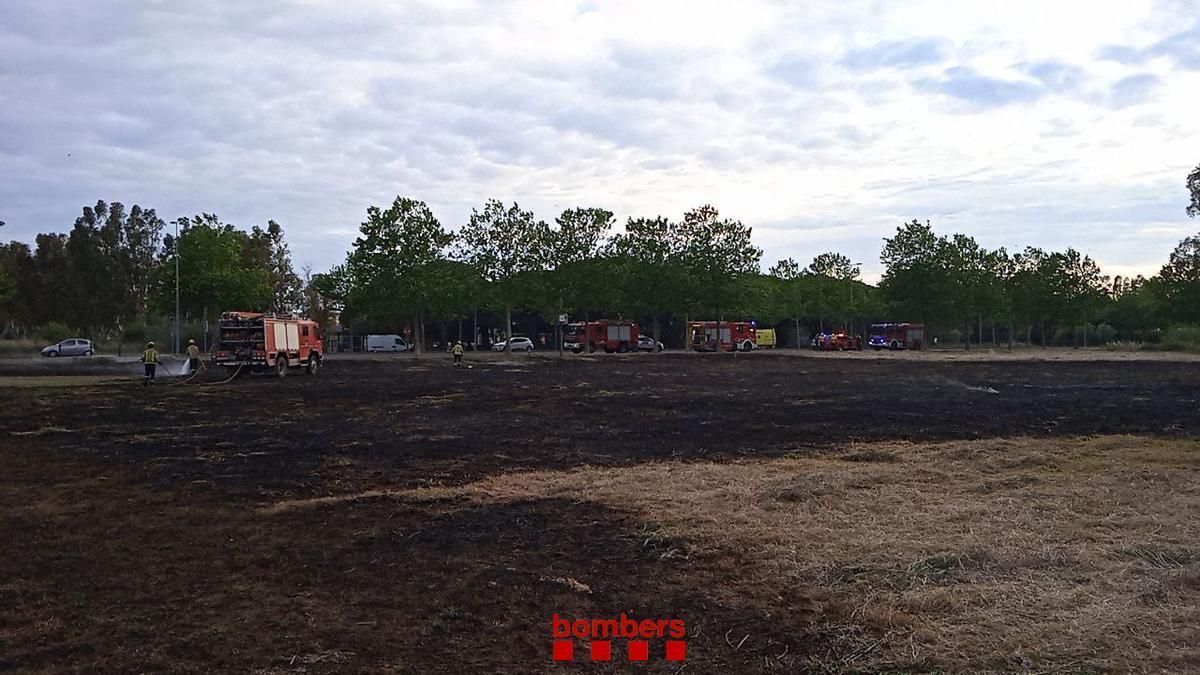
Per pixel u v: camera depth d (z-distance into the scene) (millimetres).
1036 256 84875
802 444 17109
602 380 37281
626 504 11141
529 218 69500
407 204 65125
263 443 18125
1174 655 5777
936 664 5836
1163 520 9406
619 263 74562
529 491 12359
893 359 59781
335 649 6340
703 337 79000
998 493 11250
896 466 13695
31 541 9820
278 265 90938
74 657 6215
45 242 90750
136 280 93500
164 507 11773
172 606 7371
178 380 38938
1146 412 22484
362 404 26828
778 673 5867
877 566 7969
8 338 79625
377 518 10711
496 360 59562
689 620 6910
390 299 64500
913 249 82250
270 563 8742
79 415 24078
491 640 6527
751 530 9508
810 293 93625
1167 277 66000
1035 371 43094
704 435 18719
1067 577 7500
